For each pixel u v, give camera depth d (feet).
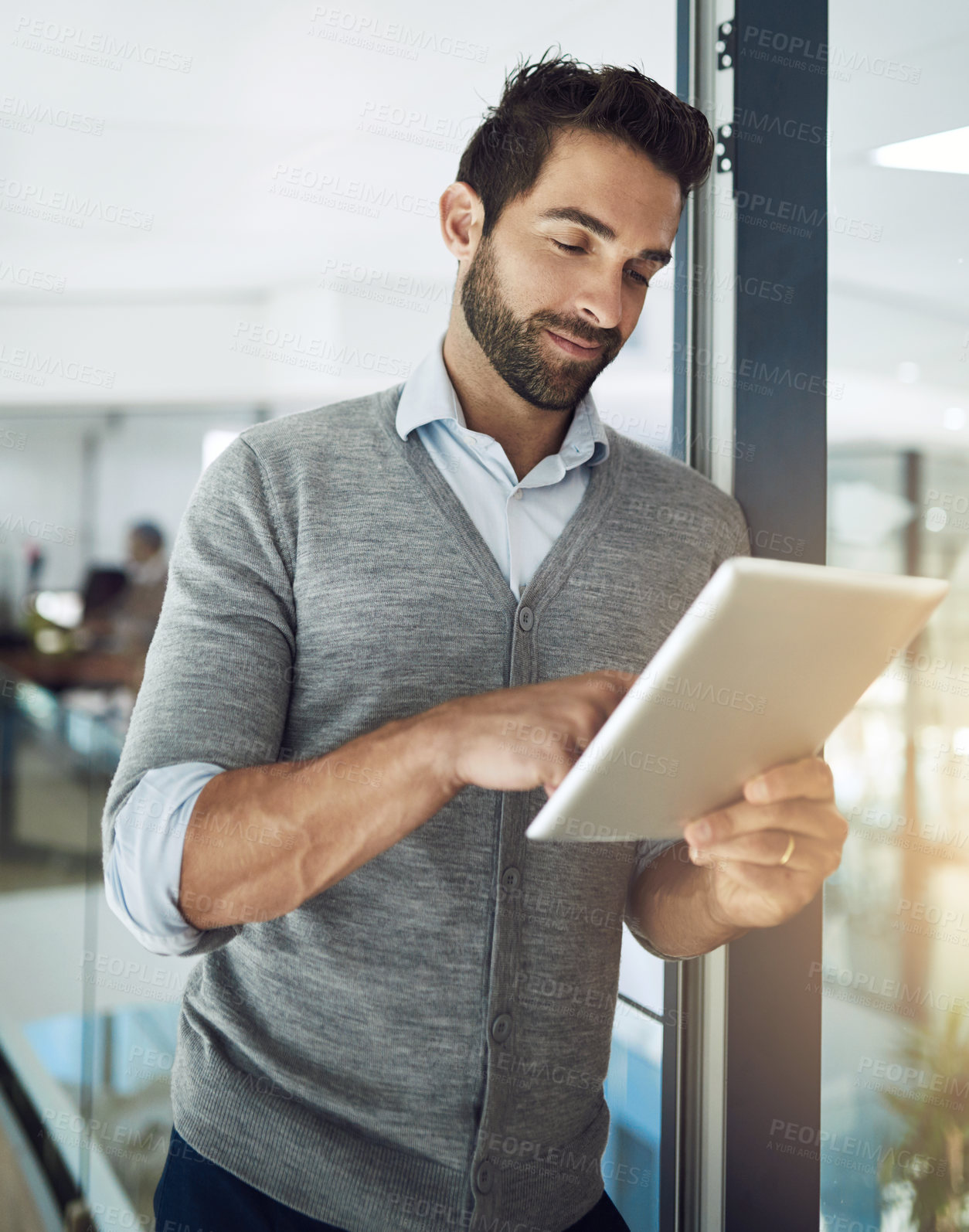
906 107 4.44
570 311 3.22
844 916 4.66
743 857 2.51
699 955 3.49
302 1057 3.18
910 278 4.53
